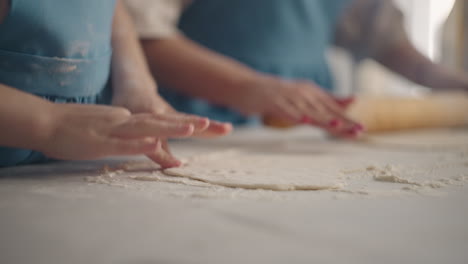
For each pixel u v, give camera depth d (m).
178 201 0.49
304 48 1.44
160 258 0.38
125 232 0.42
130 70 0.70
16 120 0.55
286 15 1.35
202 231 0.42
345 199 0.50
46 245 0.41
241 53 1.33
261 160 0.70
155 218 0.44
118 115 0.58
